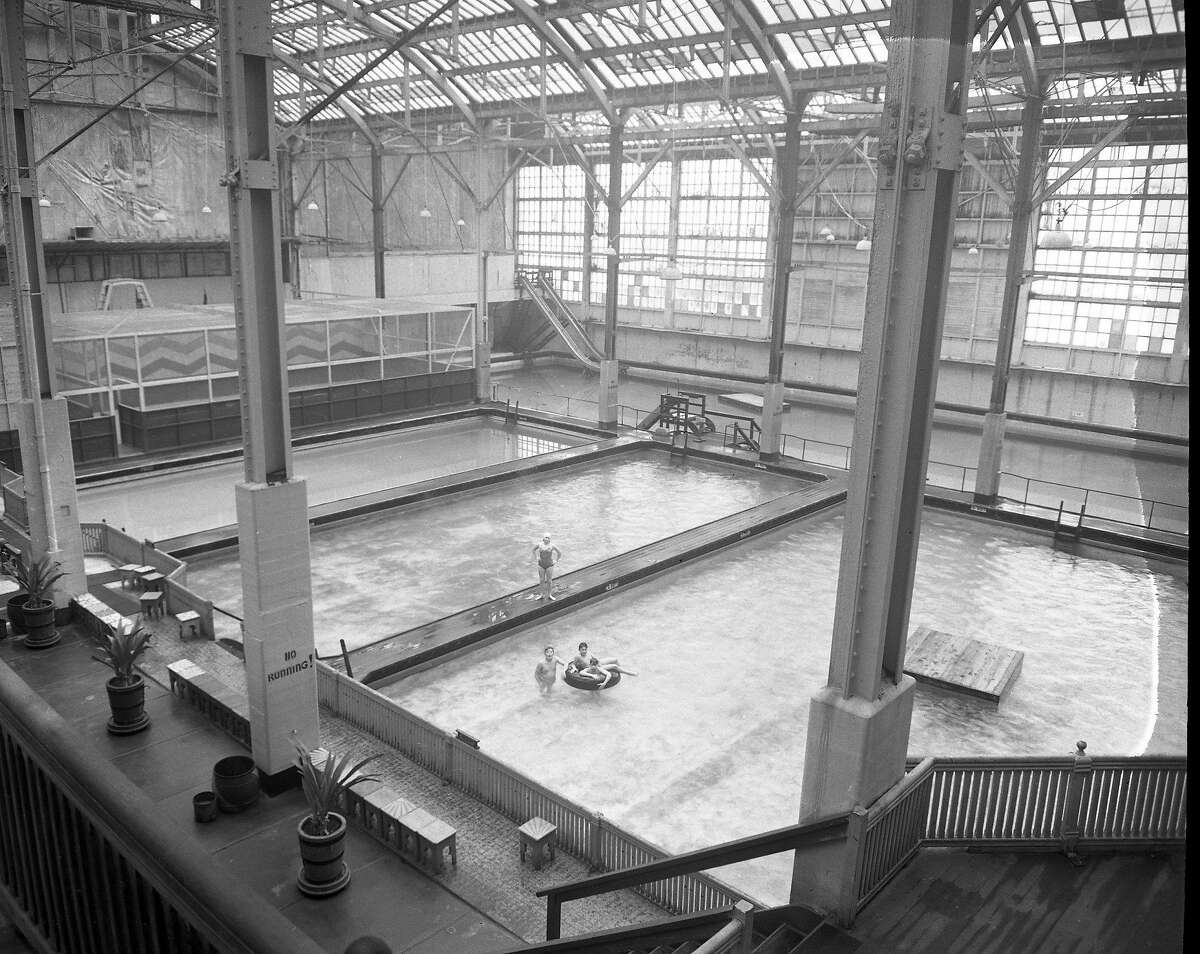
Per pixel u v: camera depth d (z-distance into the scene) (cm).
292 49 4000
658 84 3388
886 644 669
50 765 286
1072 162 3244
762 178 3269
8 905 370
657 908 1032
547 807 1145
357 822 1157
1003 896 573
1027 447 3538
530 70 3728
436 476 3173
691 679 1780
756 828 1316
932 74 564
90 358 3061
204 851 228
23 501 1956
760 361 4719
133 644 1326
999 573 2380
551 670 1733
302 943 194
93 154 4122
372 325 3859
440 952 941
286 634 1162
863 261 4288
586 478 3228
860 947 550
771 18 2833
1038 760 609
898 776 674
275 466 1143
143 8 2138
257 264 1080
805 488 3056
